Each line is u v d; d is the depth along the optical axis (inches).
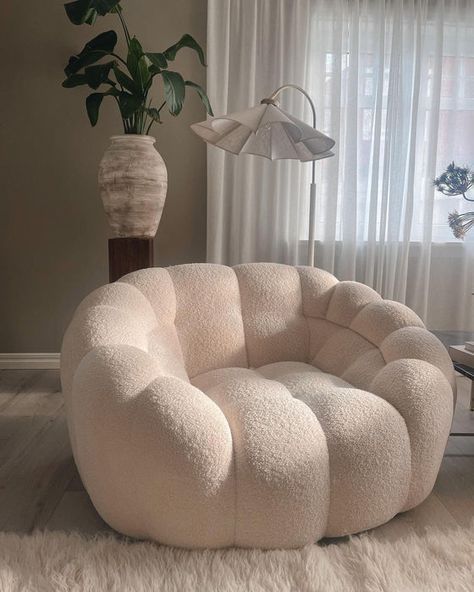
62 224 133.8
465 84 138.3
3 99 129.9
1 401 109.5
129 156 110.8
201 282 90.4
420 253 139.6
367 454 59.0
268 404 61.1
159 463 55.2
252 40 129.2
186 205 135.6
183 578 53.1
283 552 56.8
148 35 130.6
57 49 129.3
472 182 90.4
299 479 55.9
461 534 61.4
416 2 133.8
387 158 135.1
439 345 75.2
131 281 86.5
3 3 127.7
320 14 131.7
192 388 61.0
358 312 88.7
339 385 76.5
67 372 68.2
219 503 55.6
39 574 53.4
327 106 134.1
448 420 67.1
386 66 135.3
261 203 135.0
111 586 52.2
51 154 131.8
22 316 135.2
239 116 92.0
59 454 84.6
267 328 91.2
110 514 59.7
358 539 59.8
